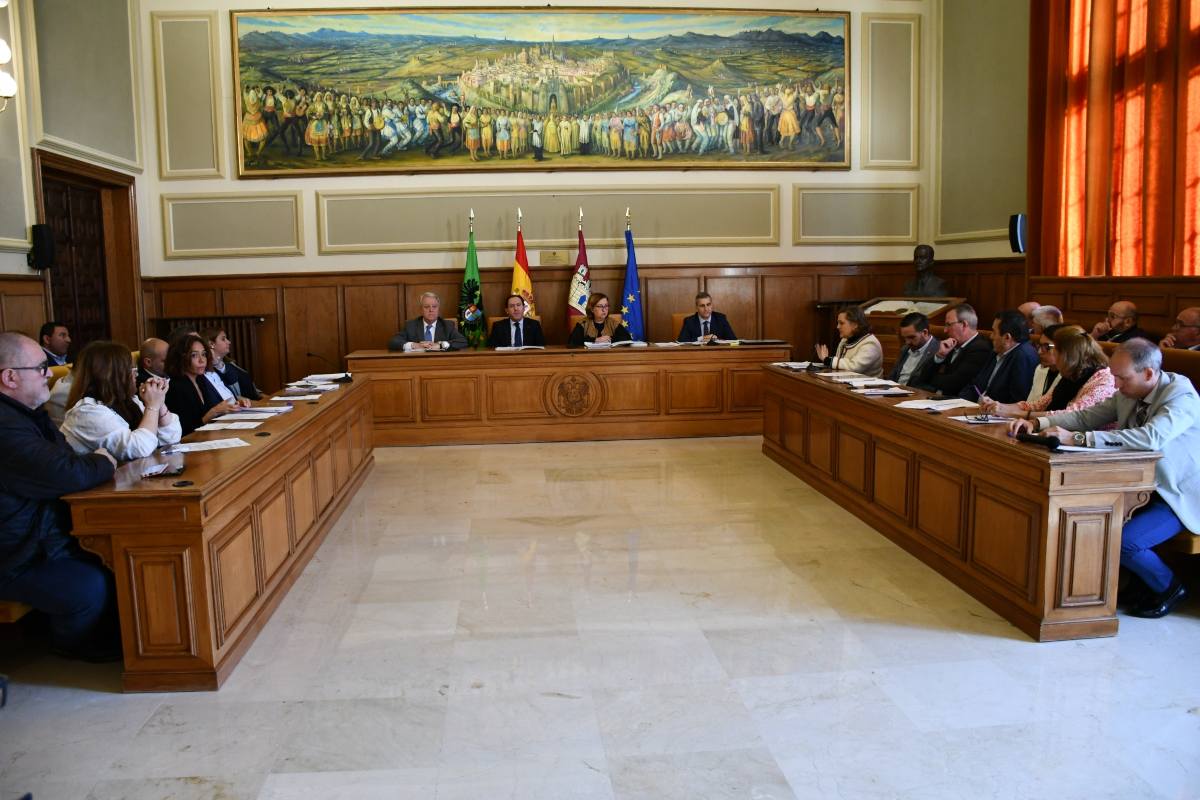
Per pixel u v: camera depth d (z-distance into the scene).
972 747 2.60
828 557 4.35
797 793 2.38
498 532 4.84
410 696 2.97
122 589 2.97
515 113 8.99
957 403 4.48
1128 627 3.45
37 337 6.65
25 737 2.73
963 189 9.00
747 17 9.10
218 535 3.10
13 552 2.94
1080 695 2.91
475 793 2.41
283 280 9.05
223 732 2.75
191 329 4.87
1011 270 8.28
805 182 9.37
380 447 7.23
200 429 4.12
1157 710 2.80
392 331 9.16
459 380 7.23
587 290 8.95
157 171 8.84
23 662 3.28
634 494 5.61
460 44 8.88
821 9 9.18
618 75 9.03
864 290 9.55
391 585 4.04
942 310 7.80
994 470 3.58
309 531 4.44
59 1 7.09
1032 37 7.62
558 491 5.71
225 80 8.79
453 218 9.08
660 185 9.20
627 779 2.46
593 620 3.61
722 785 2.43
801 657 3.23
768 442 6.64
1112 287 6.62
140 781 2.49
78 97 7.39
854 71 9.30
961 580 3.89
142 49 8.68
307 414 4.55
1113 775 2.45
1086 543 3.28
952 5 9.03
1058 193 7.50
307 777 2.50
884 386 5.18
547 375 7.27
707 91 9.13
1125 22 6.70
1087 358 4.01
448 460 6.70
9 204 6.36
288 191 8.95
